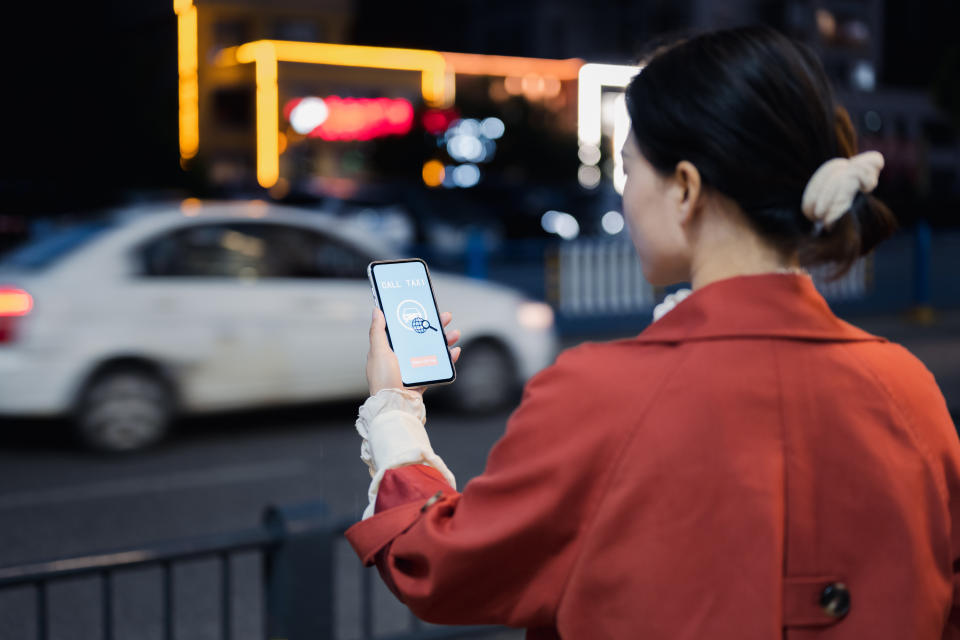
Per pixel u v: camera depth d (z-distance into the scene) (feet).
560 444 3.31
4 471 20.88
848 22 111.55
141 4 56.85
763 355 3.29
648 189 3.55
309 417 26.30
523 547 3.29
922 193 108.78
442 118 92.48
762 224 3.38
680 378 3.26
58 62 60.44
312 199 59.98
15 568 7.39
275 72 42.34
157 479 20.33
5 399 20.85
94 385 21.74
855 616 3.18
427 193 62.49
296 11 72.84
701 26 3.72
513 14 132.36
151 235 22.29
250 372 23.04
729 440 3.17
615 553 3.19
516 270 42.52
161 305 22.08
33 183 58.34
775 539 3.11
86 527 17.24
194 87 57.16
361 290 24.32
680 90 3.42
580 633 3.23
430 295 4.51
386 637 9.87
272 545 8.21
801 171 3.32
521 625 3.40
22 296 20.85
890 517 3.24
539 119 97.04
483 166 97.04
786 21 110.01
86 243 21.95
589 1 128.47
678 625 3.11
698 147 3.35
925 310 46.68
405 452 3.83
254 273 23.24
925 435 3.41
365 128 85.76
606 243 43.65
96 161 60.49
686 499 3.14
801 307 3.39
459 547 3.32
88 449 21.94
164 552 7.85
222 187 64.64
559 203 70.74
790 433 3.22
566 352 3.53
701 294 3.42
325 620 8.24
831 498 3.22
